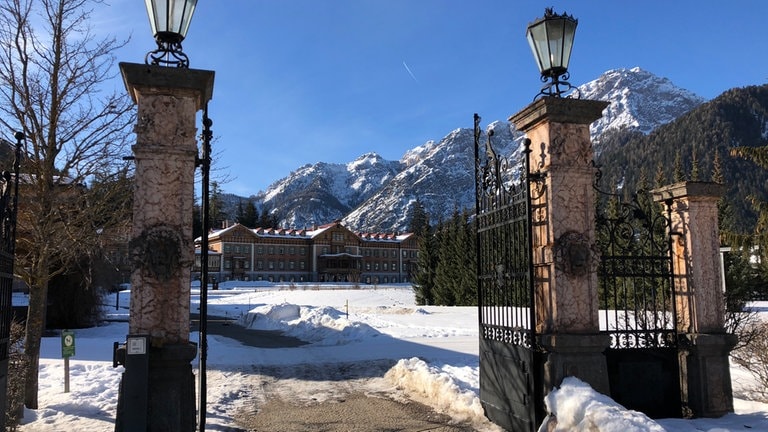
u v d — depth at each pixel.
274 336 21.56
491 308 7.55
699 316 6.75
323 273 101.38
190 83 5.61
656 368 6.70
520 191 6.64
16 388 7.04
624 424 4.96
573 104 6.39
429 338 18.05
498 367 7.14
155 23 5.76
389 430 7.15
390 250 112.12
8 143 7.82
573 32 6.66
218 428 7.28
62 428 7.03
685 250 6.95
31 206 7.96
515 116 7.00
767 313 18.27
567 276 6.22
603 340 6.07
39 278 8.25
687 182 6.84
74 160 8.20
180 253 5.47
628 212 7.05
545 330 6.34
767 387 7.92
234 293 55.50
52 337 19.31
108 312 30.45
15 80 7.90
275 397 9.54
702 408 6.53
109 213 8.83
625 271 6.89
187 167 5.62
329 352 15.13
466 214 42.91
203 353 5.83
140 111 5.59
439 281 44.12
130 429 5.05
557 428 5.63
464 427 7.20
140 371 5.16
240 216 125.75
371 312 31.77
